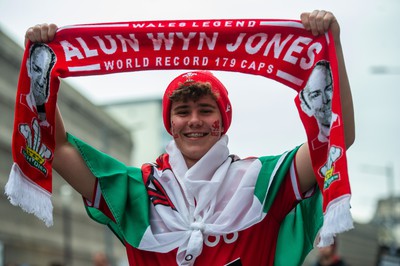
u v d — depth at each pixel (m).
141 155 50.59
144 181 3.25
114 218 3.24
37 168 3.21
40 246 29.91
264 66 3.24
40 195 3.19
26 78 3.25
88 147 3.30
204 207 3.11
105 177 3.24
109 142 36.47
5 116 27.61
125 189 3.22
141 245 3.10
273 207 3.17
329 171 2.93
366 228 35.47
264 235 3.13
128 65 3.31
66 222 30.92
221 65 3.28
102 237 36.78
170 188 3.18
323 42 3.12
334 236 2.87
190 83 3.18
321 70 3.11
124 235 3.14
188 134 3.18
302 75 3.19
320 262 7.52
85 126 33.69
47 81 3.28
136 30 3.28
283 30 3.19
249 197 3.12
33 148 3.21
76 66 3.30
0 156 27.12
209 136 3.18
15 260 27.70
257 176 3.14
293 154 3.19
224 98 3.26
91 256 34.91
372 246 35.12
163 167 3.24
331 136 2.94
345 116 3.04
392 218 33.31
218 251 3.07
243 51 3.25
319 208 3.12
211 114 3.19
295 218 3.20
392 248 9.09
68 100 31.62
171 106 3.25
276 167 3.14
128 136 40.00
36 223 29.69
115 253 38.22
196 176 3.15
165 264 3.10
